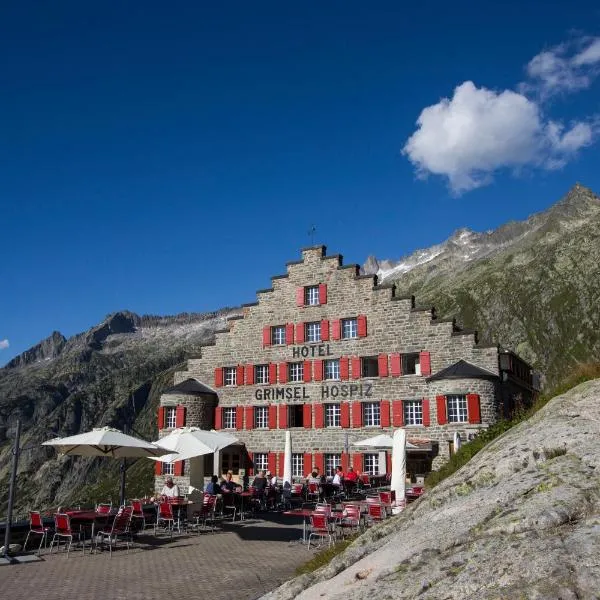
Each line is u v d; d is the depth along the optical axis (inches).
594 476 286.2
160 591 503.8
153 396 7588.6
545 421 409.7
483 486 350.9
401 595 239.6
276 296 1711.4
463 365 1412.4
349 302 1603.1
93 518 716.7
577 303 6368.1
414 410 1481.3
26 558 646.5
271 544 752.3
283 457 1604.3
